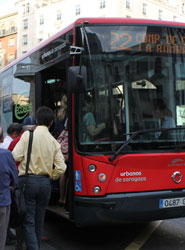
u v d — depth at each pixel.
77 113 4.70
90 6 56.94
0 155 3.79
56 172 4.35
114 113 4.73
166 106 4.96
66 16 61.28
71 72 4.45
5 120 8.65
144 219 4.72
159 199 4.70
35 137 4.30
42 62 6.31
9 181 3.83
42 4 65.19
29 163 4.27
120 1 53.44
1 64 73.19
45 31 65.19
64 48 5.30
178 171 4.86
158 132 4.82
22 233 4.50
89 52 4.74
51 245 5.18
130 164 4.63
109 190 4.57
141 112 4.83
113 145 4.66
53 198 6.17
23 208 4.02
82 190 4.61
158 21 5.11
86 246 5.12
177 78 5.07
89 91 4.69
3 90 9.02
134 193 4.62
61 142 5.56
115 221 4.59
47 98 6.31
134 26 4.96
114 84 4.78
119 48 4.86
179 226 6.10
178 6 63.50
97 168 4.56
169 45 5.09
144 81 4.90
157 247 5.03
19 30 69.44
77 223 4.67
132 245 5.12
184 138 4.96
